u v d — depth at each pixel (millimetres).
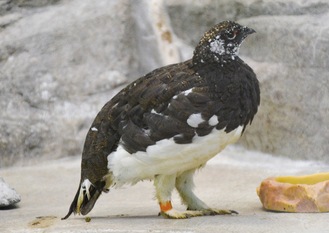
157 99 7418
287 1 11047
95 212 8609
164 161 7473
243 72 7566
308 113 10742
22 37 11969
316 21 10828
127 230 7348
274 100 10938
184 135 7344
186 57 11859
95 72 11992
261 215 7902
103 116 7797
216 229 7285
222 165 10922
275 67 10977
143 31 12195
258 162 10977
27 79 11789
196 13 11758
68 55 11969
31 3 12234
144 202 9219
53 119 11711
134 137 7449
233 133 7543
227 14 11461
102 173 7785
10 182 10734
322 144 10656
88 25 12125
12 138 11586
